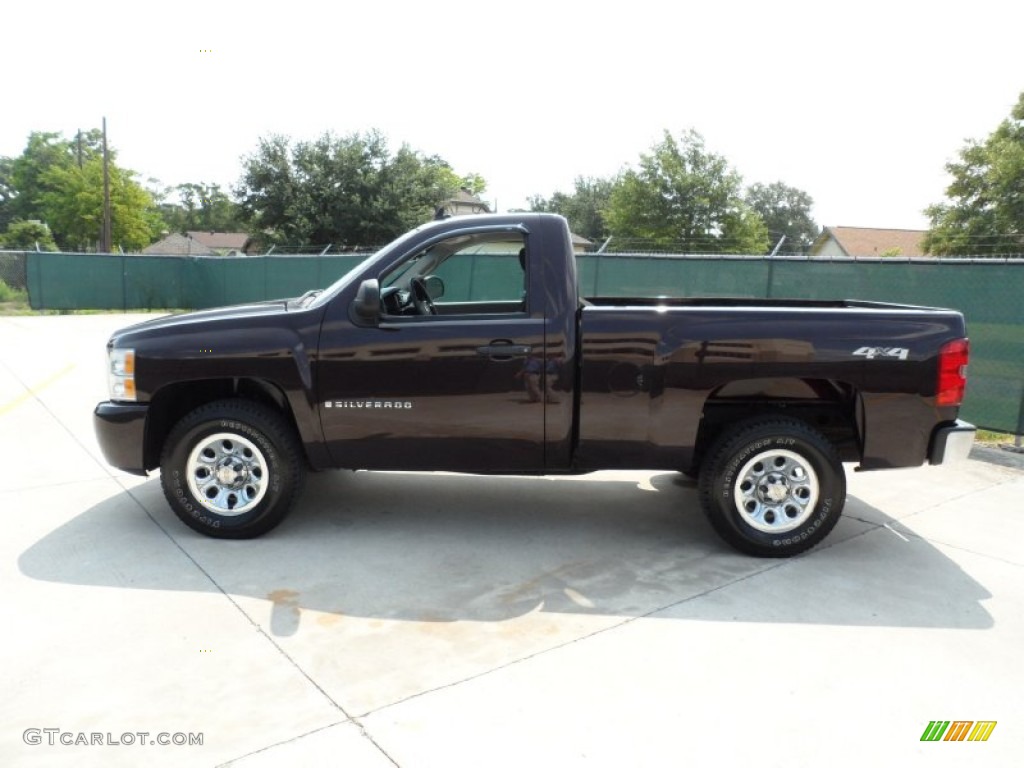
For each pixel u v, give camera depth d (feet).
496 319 14.46
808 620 12.24
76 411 27.50
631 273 34.81
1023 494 19.11
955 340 13.99
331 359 14.53
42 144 256.32
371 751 8.80
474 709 9.68
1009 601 13.04
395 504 17.57
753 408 15.34
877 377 13.98
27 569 13.71
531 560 14.53
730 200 137.49
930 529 16.52
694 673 10.61
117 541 15.07
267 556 14.46
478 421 14.58
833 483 14.33
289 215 126.93
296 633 11.56
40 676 10.27
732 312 14.15
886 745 9.07
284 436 14.83
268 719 9.41
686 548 15.25
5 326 61.26
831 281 28.19
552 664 10.80
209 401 16.20
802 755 8.86
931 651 11.31
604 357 14.23
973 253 91.15
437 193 135.54
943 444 14.01
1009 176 88.12
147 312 83.97
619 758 8.74
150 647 11.08
